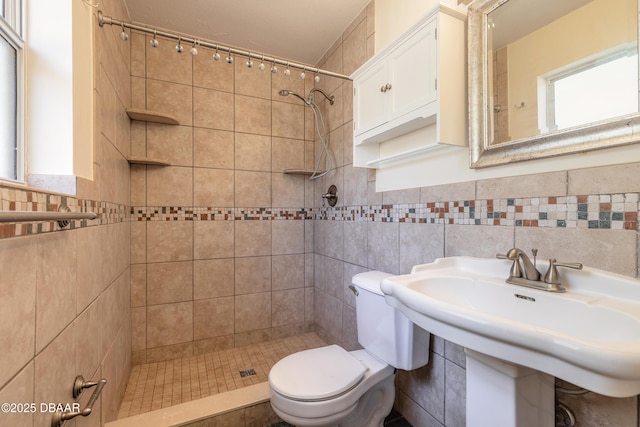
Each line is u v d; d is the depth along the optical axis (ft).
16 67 2.66
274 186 7.89
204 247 7.14
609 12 2.59
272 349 7.32
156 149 6.67
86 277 3.19
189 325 6.99
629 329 2.03
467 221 3.86
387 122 4.62
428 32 3.82
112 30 4.57
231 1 5.77
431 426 4.37
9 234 1.72
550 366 1.75
